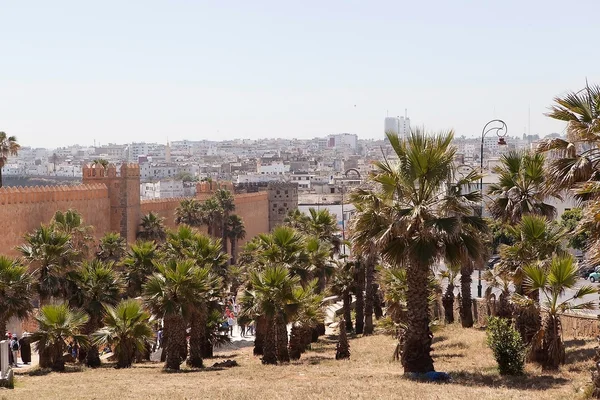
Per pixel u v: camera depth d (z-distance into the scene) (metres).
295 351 41.59
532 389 25.16
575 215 59.34
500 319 29.53
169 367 38.25
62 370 39.12
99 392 28.09
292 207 150.50
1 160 89.31
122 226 95.50
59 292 43.84
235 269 60.34
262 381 30.55
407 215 27.80
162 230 98.50
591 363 29.02
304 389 26.39
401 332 34.97
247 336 59.97
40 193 79.62
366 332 53.44
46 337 38.94
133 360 45.09
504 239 60.00
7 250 73.56
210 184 131.25
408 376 28.77
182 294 37.66
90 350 41.62
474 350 37.34
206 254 46.59
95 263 45.16
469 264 30.33
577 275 28.97
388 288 40.22
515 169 35.97
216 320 46.75
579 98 24.91
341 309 68.00
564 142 25.52
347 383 27.80
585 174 24.19
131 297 49.41
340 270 57.22
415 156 28.25
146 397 25.97
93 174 94.69
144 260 49.81
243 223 122.62
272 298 38.28
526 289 31.45
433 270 34.31
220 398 24.92
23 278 40.16
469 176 29.05
